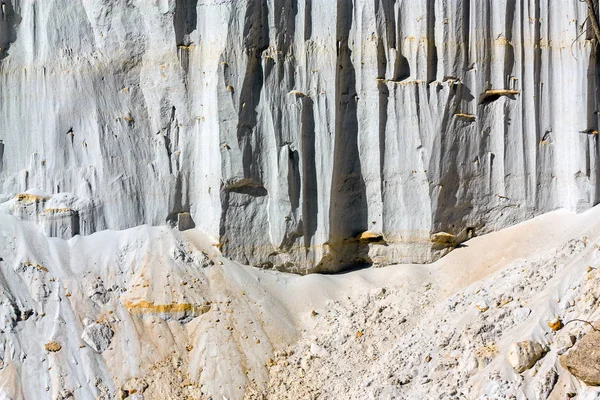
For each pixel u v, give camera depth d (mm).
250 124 26328
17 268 25281
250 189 26578
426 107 26328
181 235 26656
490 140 26594
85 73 27094
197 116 26984
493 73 26469
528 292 22422
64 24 27234
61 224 26266
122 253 26172
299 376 23812
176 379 23828
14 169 27109
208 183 26703
